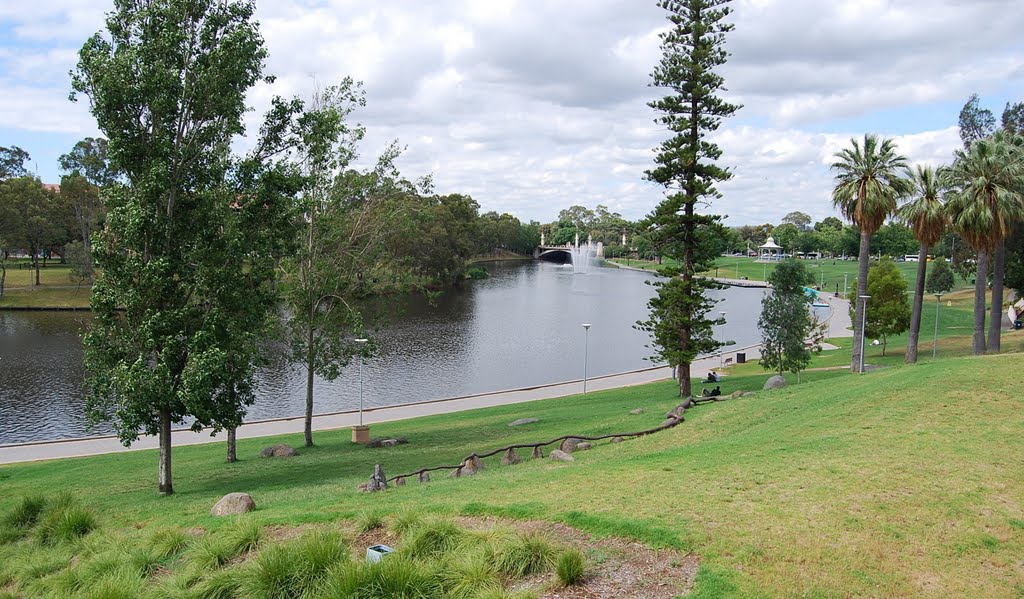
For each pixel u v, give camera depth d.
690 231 28.70
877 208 29.69
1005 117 44.88
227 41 16.62
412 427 27.77
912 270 109.19
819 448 12.42
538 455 17.09
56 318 65.94
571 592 7.37
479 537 8.66
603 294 97.81
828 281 111.50
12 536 12.55
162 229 16.86
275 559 8.56
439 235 93.44
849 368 35.81
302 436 27.39
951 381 17.27
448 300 88.12
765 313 32.44
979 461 11.09
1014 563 7.77
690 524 8.69
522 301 87.81
